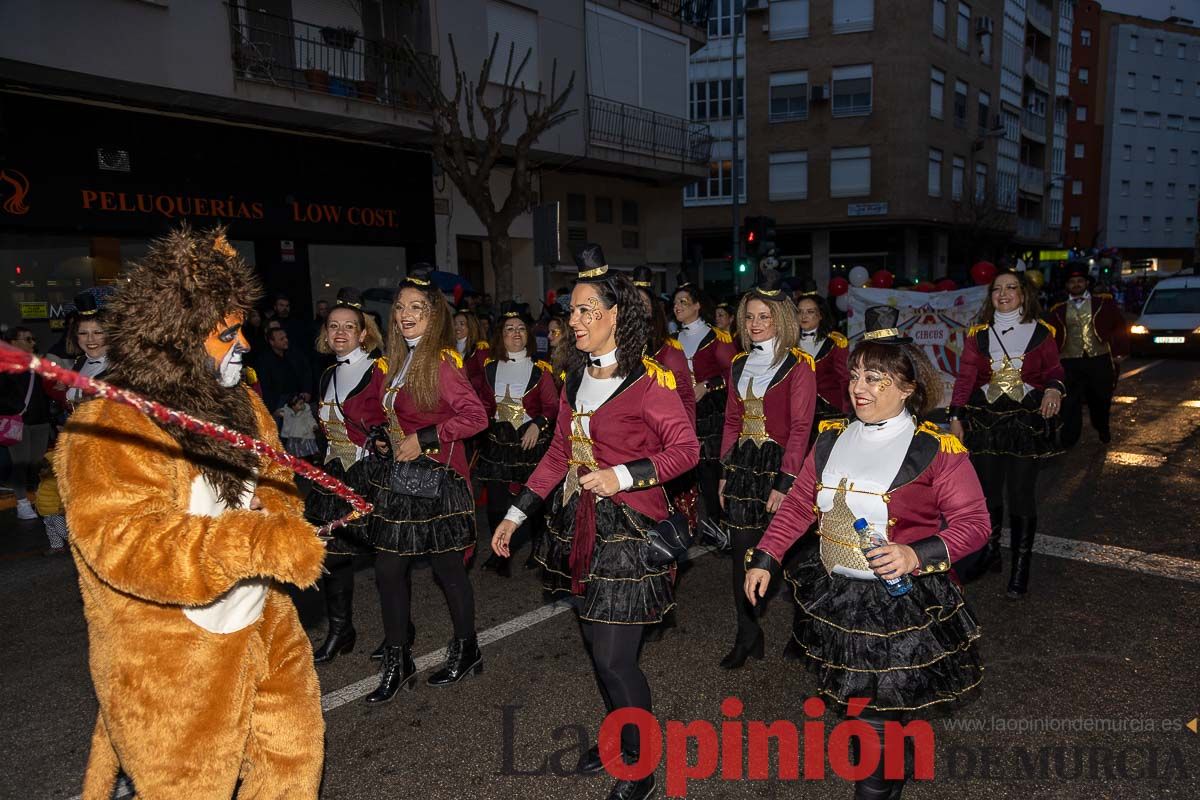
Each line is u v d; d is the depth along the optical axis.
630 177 19.44
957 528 2.34
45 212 10.14
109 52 9.71
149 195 11.07
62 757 3.28
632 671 2.80
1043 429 4.70
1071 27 53.56
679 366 4.74
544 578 3.08
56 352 7.38
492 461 5.64
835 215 30.33
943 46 30.28
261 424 2.31
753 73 30.75
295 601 4.85
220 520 1.88
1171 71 59.88
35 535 6.52
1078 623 4.24
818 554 2.74
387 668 3.64
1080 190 57.91
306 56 12.48
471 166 15.20
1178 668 3.72
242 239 12.39
